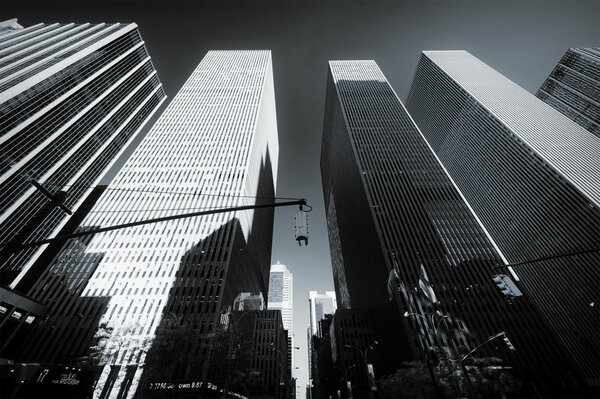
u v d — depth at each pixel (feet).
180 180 337.52
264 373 290.76
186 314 236.84
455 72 522.47
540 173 354.95
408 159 343.26
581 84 520.83
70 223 357.41
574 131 372.17
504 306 222.28
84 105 346.95
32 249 271.08
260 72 534.37
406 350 215.92
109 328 228.63
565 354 199.72
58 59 317.01
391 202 299.79
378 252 274.77
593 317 290.35
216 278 261.44
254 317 339.16
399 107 422.82
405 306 223.30
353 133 383.86
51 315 238.48
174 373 194.08
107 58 385.50
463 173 486.79
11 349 216.13
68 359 213.87
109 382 191.62
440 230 273.95
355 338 309.63
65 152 321.11
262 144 494.18
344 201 444.55
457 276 239.71
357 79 495.00
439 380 156.46
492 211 426.51
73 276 262.26
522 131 390.21
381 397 193.98
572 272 313.53
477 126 452.35
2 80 257.34
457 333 207.41
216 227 301.43
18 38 354.33
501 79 494.18
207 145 383.04
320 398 447.83
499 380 173.37
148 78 478.18
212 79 510.99
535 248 357.00
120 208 312.09
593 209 299.17
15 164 264.31
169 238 291.58
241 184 335.88
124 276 263.70
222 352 186.60
